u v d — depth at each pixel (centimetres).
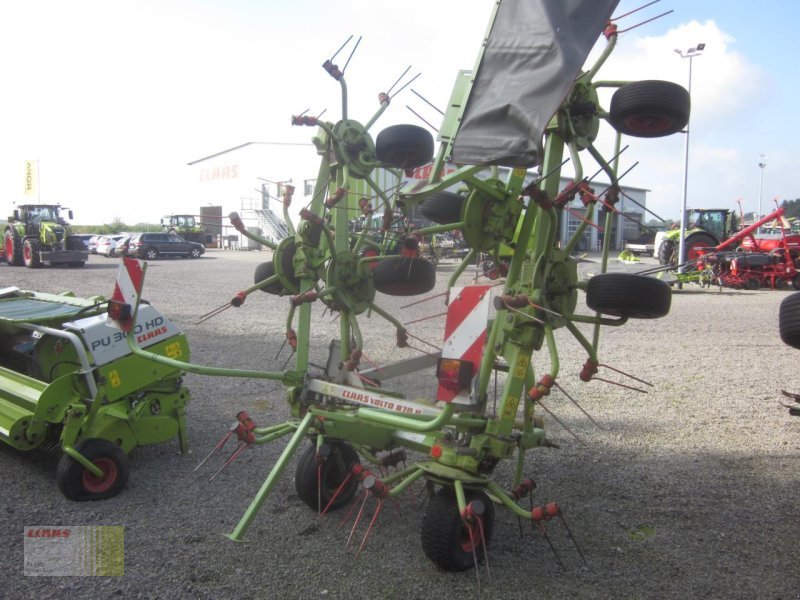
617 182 396
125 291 418
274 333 1070
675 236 2359
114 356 457
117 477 437
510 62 339
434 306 1426
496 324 366
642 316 358
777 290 1972
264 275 459
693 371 848
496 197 369
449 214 421
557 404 693
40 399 424
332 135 421
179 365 384
